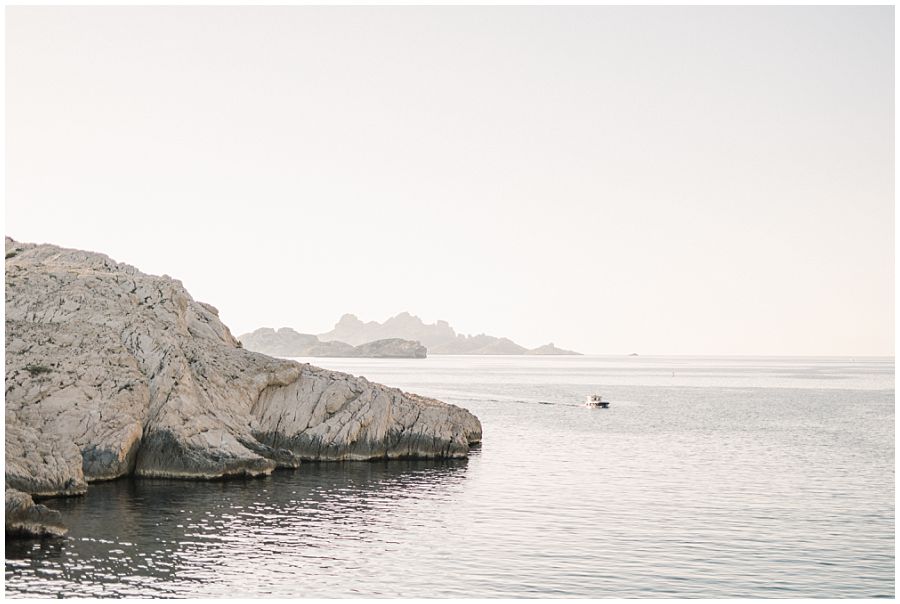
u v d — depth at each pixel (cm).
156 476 5862
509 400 16475
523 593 3588
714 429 10706
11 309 6381
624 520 4959
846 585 3766
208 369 6706
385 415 7375
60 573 3644
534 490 5934
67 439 5538
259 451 6456
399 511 5131
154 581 3597
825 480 6481
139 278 7200
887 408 14788
